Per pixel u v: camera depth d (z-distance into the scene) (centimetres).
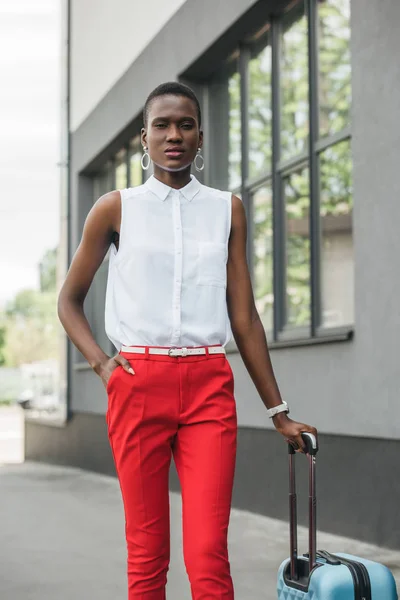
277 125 796
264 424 768
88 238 284
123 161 1256
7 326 6169
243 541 647
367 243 617
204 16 877
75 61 1383
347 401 641
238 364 830
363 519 614
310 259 727
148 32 1040
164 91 279
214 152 940
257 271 845
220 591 266
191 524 268
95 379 1249
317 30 724
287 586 291
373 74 611
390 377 588
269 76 814
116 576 541
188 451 273
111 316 283
